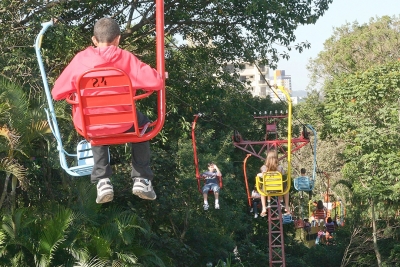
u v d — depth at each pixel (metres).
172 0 21.00
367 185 28.41
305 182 22.06
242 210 32.19
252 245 30.02
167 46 22.31
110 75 4.38
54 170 16.91
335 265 32.12
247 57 22.50
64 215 14.16
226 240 26.06
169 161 20.34
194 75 22.39
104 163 4.74
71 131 15.35
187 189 23.77
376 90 27.19
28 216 14.61
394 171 26.11
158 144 22.56
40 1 16.58
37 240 14.30
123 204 19.47
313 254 32.72
